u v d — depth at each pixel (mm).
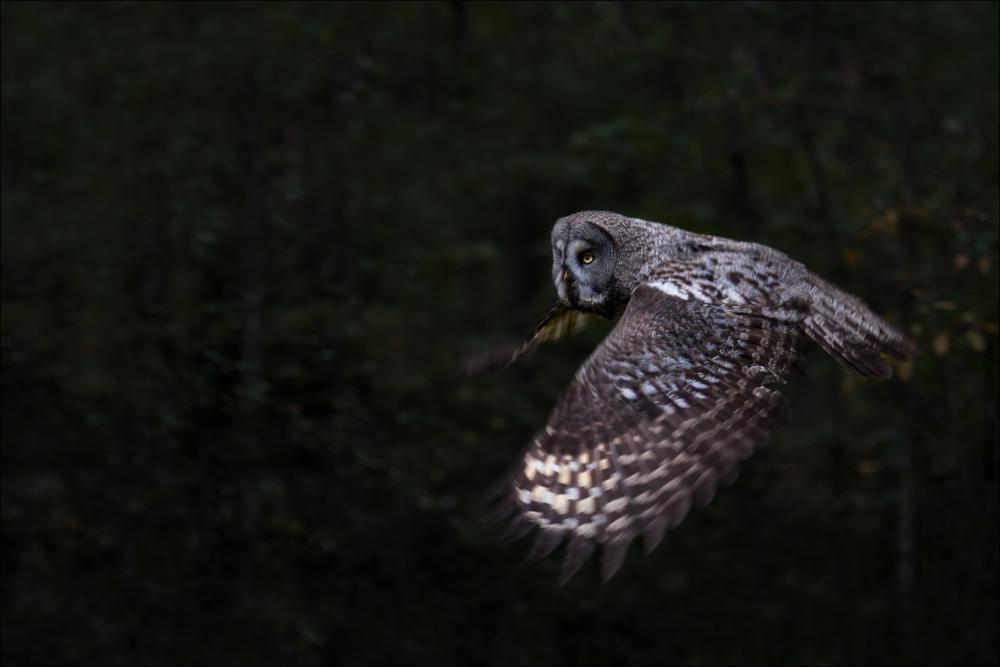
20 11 17141
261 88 17312
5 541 16469
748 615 17391
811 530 17672
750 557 17672
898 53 17828
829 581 17516
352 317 17344
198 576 16703
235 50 17016
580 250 8469
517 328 20250
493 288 21531
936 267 16516
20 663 16156
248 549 16781
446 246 19688
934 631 16812
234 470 16781
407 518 17297
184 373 16672
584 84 20016
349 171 18172
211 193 17125
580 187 20875
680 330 6793
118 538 16547
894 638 16984
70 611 16297
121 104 17156
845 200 18375
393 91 18703
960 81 17609
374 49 18000
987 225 16141
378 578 17281
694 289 7254
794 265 7438
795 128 18172
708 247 7719
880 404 18141
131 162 17062
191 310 16828
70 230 17031
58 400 16625
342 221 18141
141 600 16453
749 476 17938
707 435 6375
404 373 17516
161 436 16594
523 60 19219
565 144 20250
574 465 6438
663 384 6559
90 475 16594
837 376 17547
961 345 15711
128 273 17047
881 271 17453
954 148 17141
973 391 16625
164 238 17109
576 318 8992
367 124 18188
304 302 17469
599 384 6621
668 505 6227
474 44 18797
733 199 18547
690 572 17547
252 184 17234
